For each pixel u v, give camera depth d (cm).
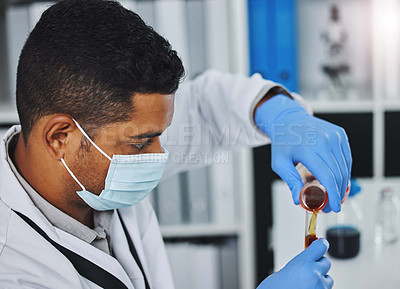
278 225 159
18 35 185
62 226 84
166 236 208
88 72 71
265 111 107
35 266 77
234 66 197
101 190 84
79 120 75
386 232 156
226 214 207
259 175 222
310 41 215
